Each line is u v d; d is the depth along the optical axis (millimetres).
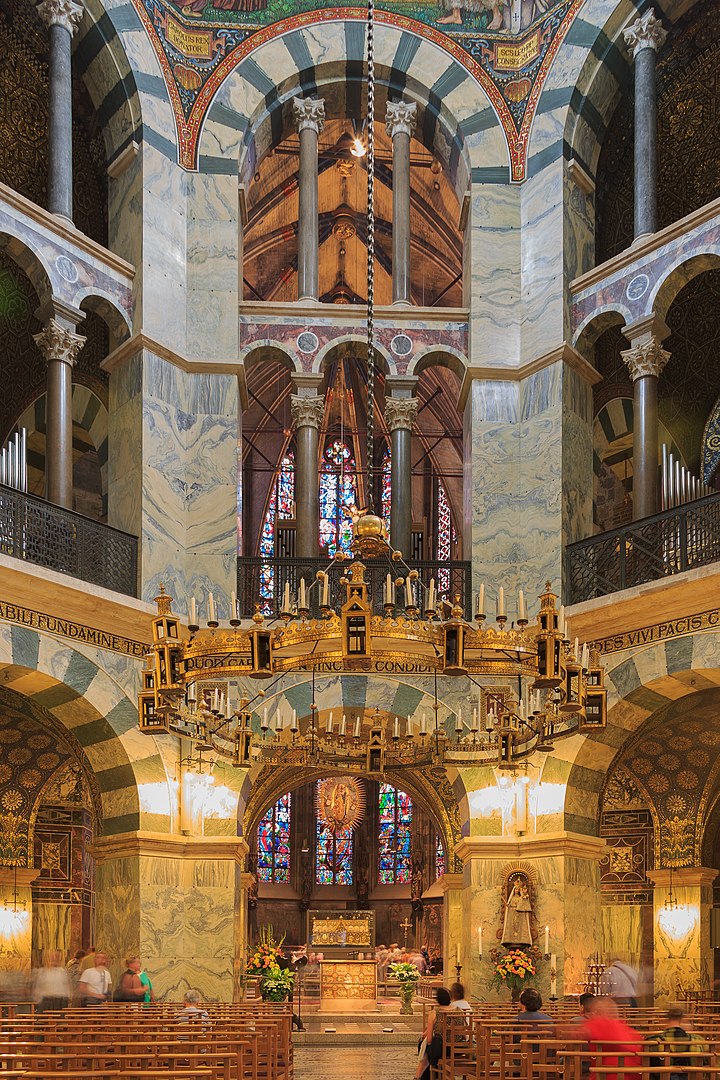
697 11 19469
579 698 11203
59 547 16547
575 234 19375
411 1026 21875
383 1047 19469
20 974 20359
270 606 18812
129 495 17938
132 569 17516
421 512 32094
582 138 19734
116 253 19078
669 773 20672
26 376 20719
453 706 18094
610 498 22453
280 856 35156
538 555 18219
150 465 17969
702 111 19938
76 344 17828
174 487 18312
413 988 23547
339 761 14797
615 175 20828
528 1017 11117
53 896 21531
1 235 17156
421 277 28625
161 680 11383
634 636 16594
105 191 20562
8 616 15578
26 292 20203
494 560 18469
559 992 16578
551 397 18625
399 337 19719
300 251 20047
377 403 32938
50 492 17375
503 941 16984
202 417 18734
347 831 35562
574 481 18547
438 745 14125
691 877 20891
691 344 20422
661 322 18125
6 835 20812
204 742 13164
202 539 18312
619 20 19375
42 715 17359
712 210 17500
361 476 32781
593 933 17141
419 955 29766
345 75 20516
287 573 18703
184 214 19375
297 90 20469
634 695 16547
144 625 17234
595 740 17062
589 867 17312
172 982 16797
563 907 16859
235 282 19312
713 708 18359
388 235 29250
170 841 17109
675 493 17969
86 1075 6902
